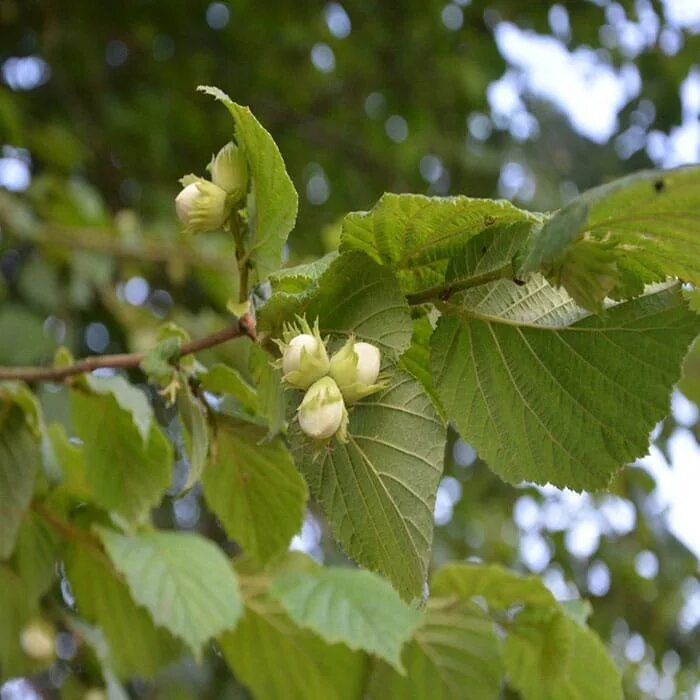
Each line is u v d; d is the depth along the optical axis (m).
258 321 0.65
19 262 1.74
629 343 0.64
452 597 0.86
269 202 0.67
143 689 1.68
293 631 0.90
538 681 0.87
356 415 0.64
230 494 0.80
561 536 1.91
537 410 0.65
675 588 1.78
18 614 0.91
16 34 2.03
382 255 0.65
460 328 0.65
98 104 2.08
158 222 1.67
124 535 0.87
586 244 0.60
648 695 2.11
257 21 2.28
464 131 2.47
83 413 0.83
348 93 2.47
